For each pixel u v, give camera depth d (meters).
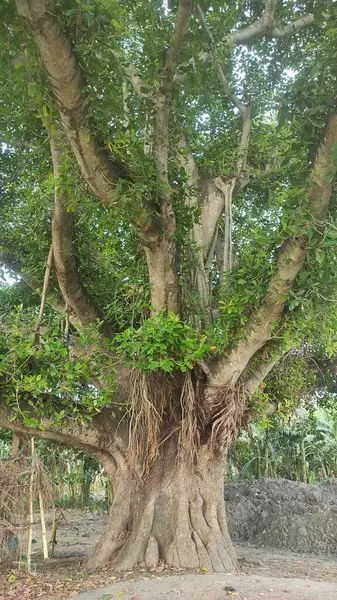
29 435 8.64
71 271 8.80
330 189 6.29
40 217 8.98
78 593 6.57
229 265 9.57
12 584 7.21
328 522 13.82
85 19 5.46
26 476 8.35
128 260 9.26
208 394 8.32
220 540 8.27
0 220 10.95
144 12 8.20
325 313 7.27
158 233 7.40
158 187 7.02
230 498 16.81
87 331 8.28
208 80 10.18
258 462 25.48
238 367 7.94
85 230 9.41
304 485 17.41
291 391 11.02
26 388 7.29
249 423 9.19
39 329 8.50
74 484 22.25
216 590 6.25
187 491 8.48
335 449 28.03
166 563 7.98
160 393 8.57
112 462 9.26
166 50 7.20
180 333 7.46
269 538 14.20
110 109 6.54
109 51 5.97
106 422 9.12
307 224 6.34
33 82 6.05
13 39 6.02
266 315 7.34
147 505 8.52
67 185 7.07
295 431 26.31
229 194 10.07
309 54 9.64
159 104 7.41
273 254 7.24
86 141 6.28
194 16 8.27
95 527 17.66
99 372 8.34
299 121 6.52
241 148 10.41
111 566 8.14
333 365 13.65
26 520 8.35
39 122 7.97
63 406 8.55
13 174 11.11
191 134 10.33
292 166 6.61
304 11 9.66
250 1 10.48
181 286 8.38
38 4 5.12
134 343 7.11
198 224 9.09
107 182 6.69
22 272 10.52
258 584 6.59
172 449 8.80
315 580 7.65
